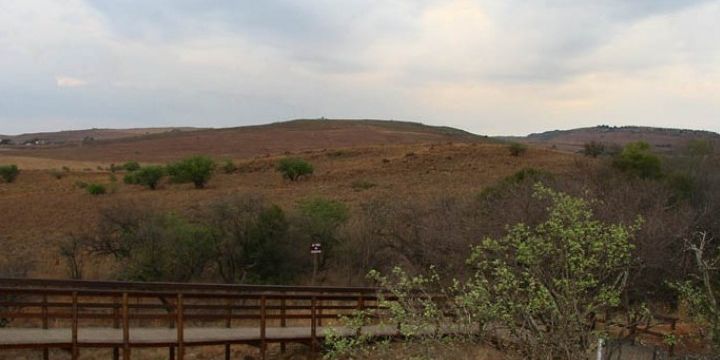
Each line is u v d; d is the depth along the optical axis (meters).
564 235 5.74
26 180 68.81
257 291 12.91
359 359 8.38
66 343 10.12
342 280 21.94
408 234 21.70
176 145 129.50
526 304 6.07
